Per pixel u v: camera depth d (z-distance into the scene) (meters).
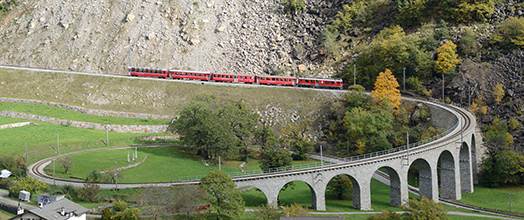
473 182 153.50
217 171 104.12
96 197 108.19
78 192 108.88
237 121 163.25
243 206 102.75
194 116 159.75
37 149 153.25
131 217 90.62
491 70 183.50
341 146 171.88
